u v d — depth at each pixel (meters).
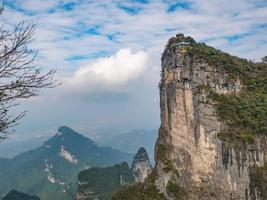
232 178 91.69
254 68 104.94
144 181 111.50
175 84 106.38
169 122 108.88
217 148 94.81
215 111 96.75
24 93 18.50
